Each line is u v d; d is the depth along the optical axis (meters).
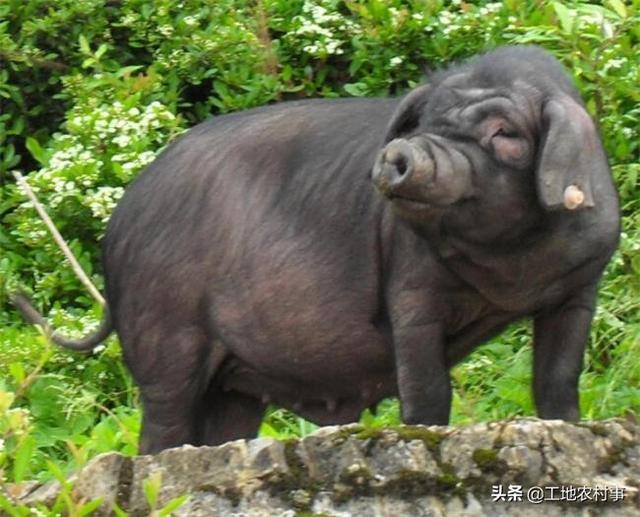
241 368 16.23
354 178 15.42
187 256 16.02
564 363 14.96
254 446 13.09
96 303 20.36
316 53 22.27
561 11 20.11
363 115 15.78
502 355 19.39
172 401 16.23
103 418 19.50
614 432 13.02
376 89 22.20
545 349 15.08
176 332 16.12
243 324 15.81
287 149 15.90
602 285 19.44
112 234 16.58
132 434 17.64
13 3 23.44
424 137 13.68
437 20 22.06
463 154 13.73
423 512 12.78
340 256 15.39
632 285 19.42
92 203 20.75
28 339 19.48
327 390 15.91
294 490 12.93
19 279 21.44
